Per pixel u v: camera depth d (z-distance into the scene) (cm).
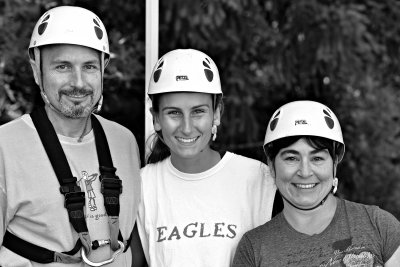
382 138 1279
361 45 1138
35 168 540
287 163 563
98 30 556
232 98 1147
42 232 540
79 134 563
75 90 541
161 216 594
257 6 1139
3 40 980
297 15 1127
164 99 577
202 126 577
